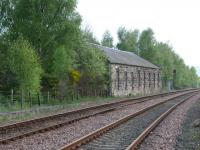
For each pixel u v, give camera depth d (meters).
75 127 17.88
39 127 17.83
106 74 50.03
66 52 36.19
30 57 29.73
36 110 25.17
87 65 42.22
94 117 22.53
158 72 78.62
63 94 36.56
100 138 14.50
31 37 35.75
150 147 12.83
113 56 56.12
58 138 14.49
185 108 30.58
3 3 36.47
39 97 30.22
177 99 44.00
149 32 93.75
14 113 22.84
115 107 29.72
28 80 29.36
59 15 36.53
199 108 31.08
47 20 36.09
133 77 61.28
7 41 35.12
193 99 44.88
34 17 35.50
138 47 94.88
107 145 13.01
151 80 72.94
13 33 35.81
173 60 106.69
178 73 106.50
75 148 12.24
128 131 16.66
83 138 13.26
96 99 40.44
